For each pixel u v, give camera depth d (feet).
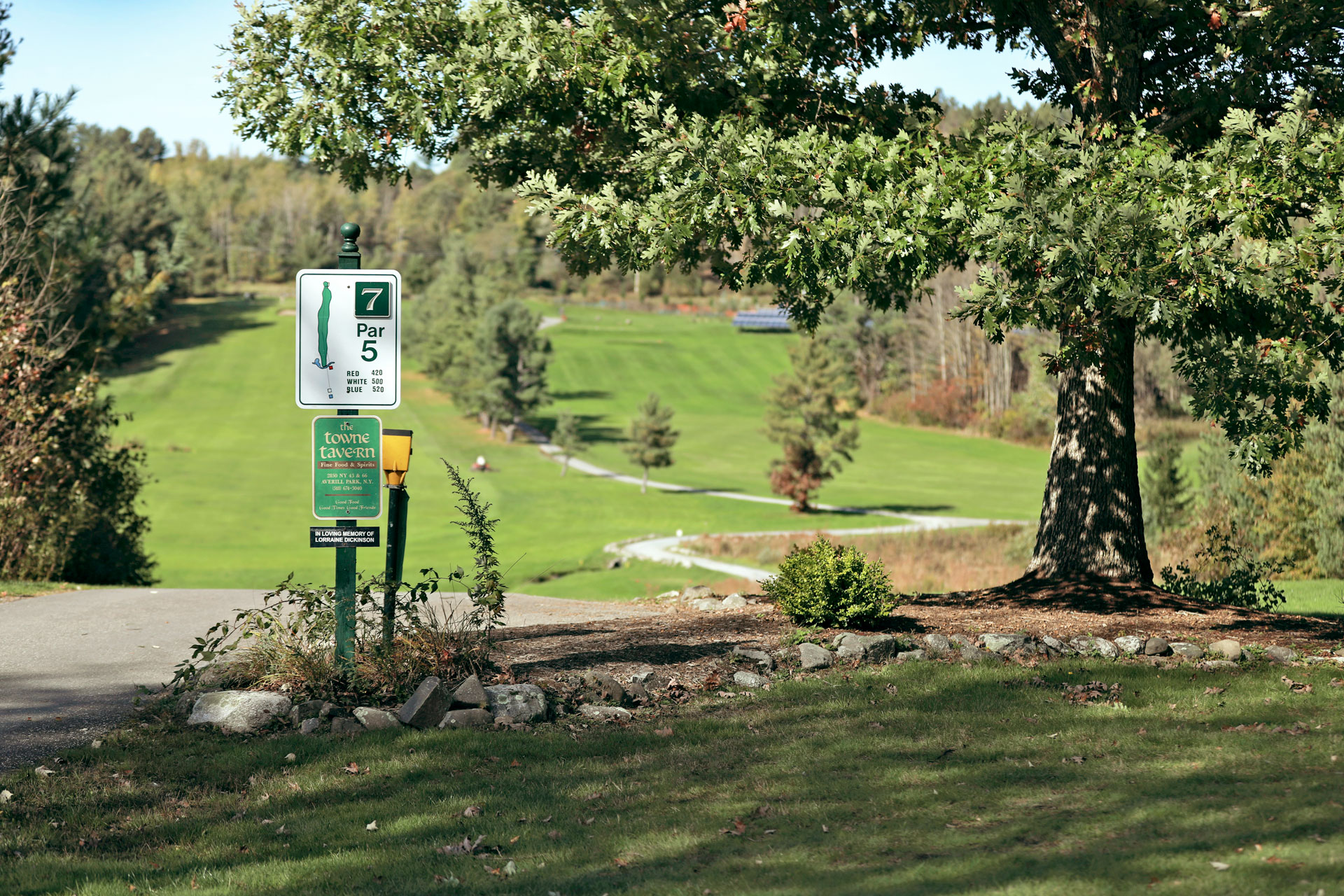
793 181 31.22
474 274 344.90
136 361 313.53
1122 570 40.57
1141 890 14.39
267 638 28.19
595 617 41.27
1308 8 32.40
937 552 113.29
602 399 304.09
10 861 17.52
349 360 25.94
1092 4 34.94
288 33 38.09
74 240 77.05
